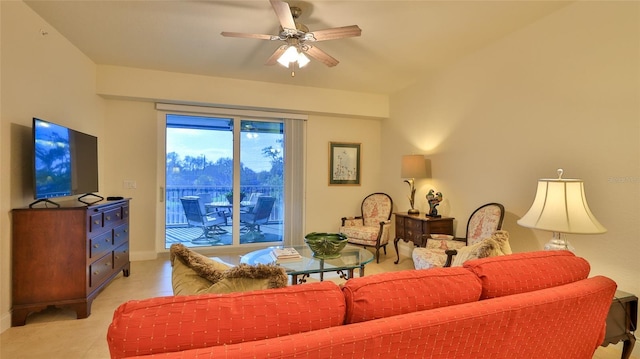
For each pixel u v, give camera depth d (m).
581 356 1.38
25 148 2.56
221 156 4.75
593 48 2.35
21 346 2.14
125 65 3.88
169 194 4.52
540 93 2.75
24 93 2.54
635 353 2.10
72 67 3.28
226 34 2.45
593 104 2.35
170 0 2.46
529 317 1.15
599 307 1.35
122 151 4.18
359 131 5.37
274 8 2.08
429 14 2.63
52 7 2.57
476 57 3.44
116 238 3.23
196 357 0.77
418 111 4.46
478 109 3.43
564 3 2.48
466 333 1.04
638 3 2.09
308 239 2.88
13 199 2.43
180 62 3.77
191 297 0.91
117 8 2.58
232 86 4.37
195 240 4.67
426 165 4.29
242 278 1.17
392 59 3.65
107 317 2.58
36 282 2.46
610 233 2.25
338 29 2.34
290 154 4.98
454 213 3.79
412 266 4.10
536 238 2.80
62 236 2.52
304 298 0.98
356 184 5.37
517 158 2.97
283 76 4.27
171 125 4.51
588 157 2.39
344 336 0.89
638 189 2.10
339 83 4.57
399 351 0.96
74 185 2.94
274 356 0.81
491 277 1.22
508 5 2.50
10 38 2.38
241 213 4.88
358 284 1.06
